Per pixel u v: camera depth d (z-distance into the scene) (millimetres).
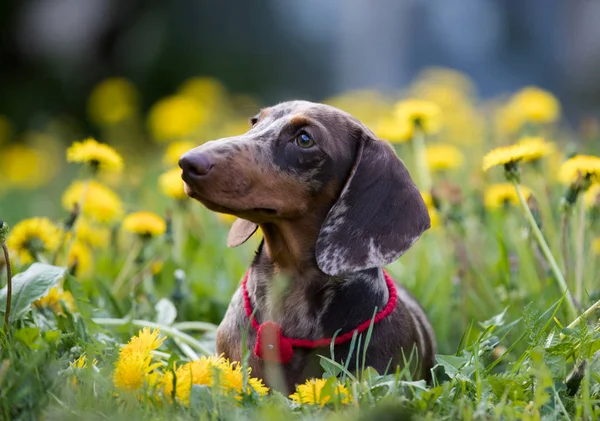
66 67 18000
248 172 4152
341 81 21922
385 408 3311
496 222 6785
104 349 4066
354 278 4250
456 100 11102
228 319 4477
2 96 17344
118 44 18312
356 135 4477
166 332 4801
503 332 4844
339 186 4395
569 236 5875
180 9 18719
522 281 6066
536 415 3322
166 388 3543
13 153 12664
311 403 3555
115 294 5586
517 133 8344
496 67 23031
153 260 5922
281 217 4289
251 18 19812
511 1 22859
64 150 14094
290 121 4332
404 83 22688
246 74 19500
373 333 4223
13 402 3355
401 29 22719
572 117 17438
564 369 3791
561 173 4945
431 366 4930
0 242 3875
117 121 12898
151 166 11430
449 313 5699
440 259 6688
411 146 6578
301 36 21016
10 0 17734
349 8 22266
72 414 3279
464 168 8938
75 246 5738
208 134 10562
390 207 4285
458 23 22984
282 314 4301
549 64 22531
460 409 3412
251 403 3582
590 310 4148
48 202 10789
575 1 22203
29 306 4059
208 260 6543
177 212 6410
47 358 3648
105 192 5973
